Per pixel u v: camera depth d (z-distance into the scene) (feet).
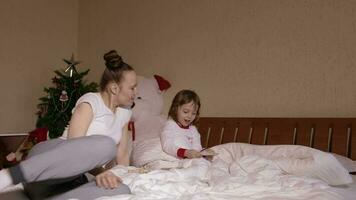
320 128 6.03
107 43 10.61
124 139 4.76
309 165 4.17
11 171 2.56
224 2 7.90
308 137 6.12
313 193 3.25
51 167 2.67
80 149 2.77
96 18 11.00
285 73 6.86
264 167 4.27
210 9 8.14
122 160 4.74
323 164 4.10
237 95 7.55
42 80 10.72
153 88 8.33
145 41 9.50
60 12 11.26
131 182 3.54
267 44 7.16
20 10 10.25
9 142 7.27
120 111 4.48
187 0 8.59
